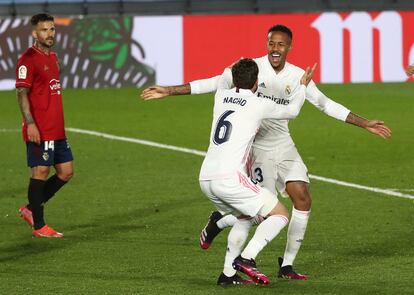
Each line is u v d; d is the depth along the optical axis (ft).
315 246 95.25
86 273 84.79
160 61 236.43
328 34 237.04
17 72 100.83
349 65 238.27
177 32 235.81
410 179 132.77
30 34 232.53
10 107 210.59
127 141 169.07
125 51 236.22
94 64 236.02
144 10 266.16
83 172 140.15
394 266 86.17
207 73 236.43
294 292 76.89
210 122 190.70
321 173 138.41
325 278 82.02
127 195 123.54
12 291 78.07
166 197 122.01
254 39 237.25
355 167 142.92
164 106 213.25
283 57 83.10
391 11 238.48
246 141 77.56
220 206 79.15
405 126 182.29
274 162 84.43
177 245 96.48
